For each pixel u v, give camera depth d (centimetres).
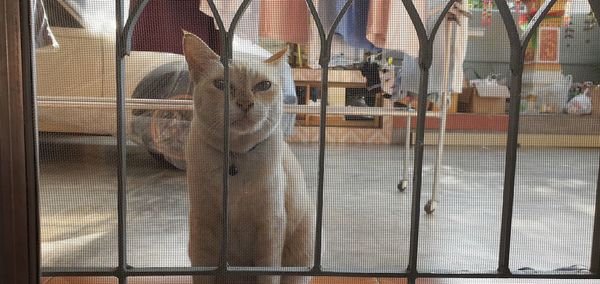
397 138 382
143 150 183
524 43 89
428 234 178
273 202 111
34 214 80
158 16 162
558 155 288
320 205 94
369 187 236
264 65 114
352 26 187
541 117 294
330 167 273
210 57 110
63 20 160
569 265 146
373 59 199
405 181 236
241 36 155
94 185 177
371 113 206
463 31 203
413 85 199
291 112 173
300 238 123
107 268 93
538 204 220
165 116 175
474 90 355
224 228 93
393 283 130
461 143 355
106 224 160
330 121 371
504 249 96
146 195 164
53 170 175
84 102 168
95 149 179
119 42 85
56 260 132
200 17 156
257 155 109
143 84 170
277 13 160
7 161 77
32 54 78
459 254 158
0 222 78
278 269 95
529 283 129
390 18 179
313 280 128
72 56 163
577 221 195
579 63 198
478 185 256
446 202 223
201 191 112
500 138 351
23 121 77
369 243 163
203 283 117
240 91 108
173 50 166
